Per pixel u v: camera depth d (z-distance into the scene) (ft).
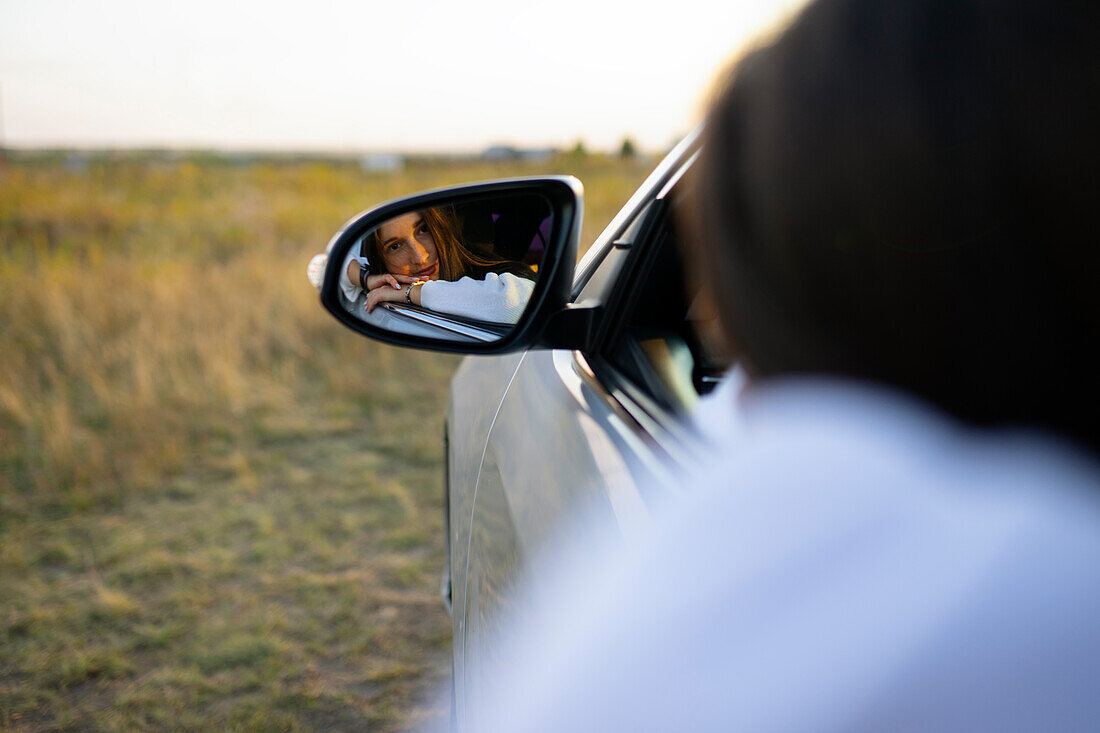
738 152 1.44
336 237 4.37
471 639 4.49
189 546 11.59
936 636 1.11
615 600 1.55
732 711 1.21
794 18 1.39
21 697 8.57
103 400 16.31
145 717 8.26
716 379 4.05
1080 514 1.15
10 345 19.17
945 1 1.24
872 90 1.24
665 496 2.43
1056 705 1.04
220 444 15.17
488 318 4.28
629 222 4.69
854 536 1.23
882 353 1.28
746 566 1.30
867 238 1.24
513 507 3.81
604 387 3.83
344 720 8.25
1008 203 1.18
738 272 1.46
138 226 40.63
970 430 1.27
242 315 20.90
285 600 10.28
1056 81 1.16
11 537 11.85
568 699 1.53
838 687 1.14
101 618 9.91
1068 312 1.18
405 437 15.70
